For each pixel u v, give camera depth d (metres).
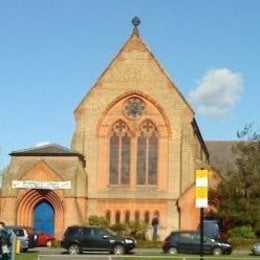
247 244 67.56
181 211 72.12
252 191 71.19
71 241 58.34
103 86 75.81
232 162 106.69
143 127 75.12
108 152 75.06
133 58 75.94
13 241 35.41
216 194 72.31
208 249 58.97
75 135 75.06
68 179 71.12
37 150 72.50
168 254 55.88
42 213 71.94
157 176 74.31
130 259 42.22
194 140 76.56
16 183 71.38
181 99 74.75
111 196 74.00
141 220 73.44
